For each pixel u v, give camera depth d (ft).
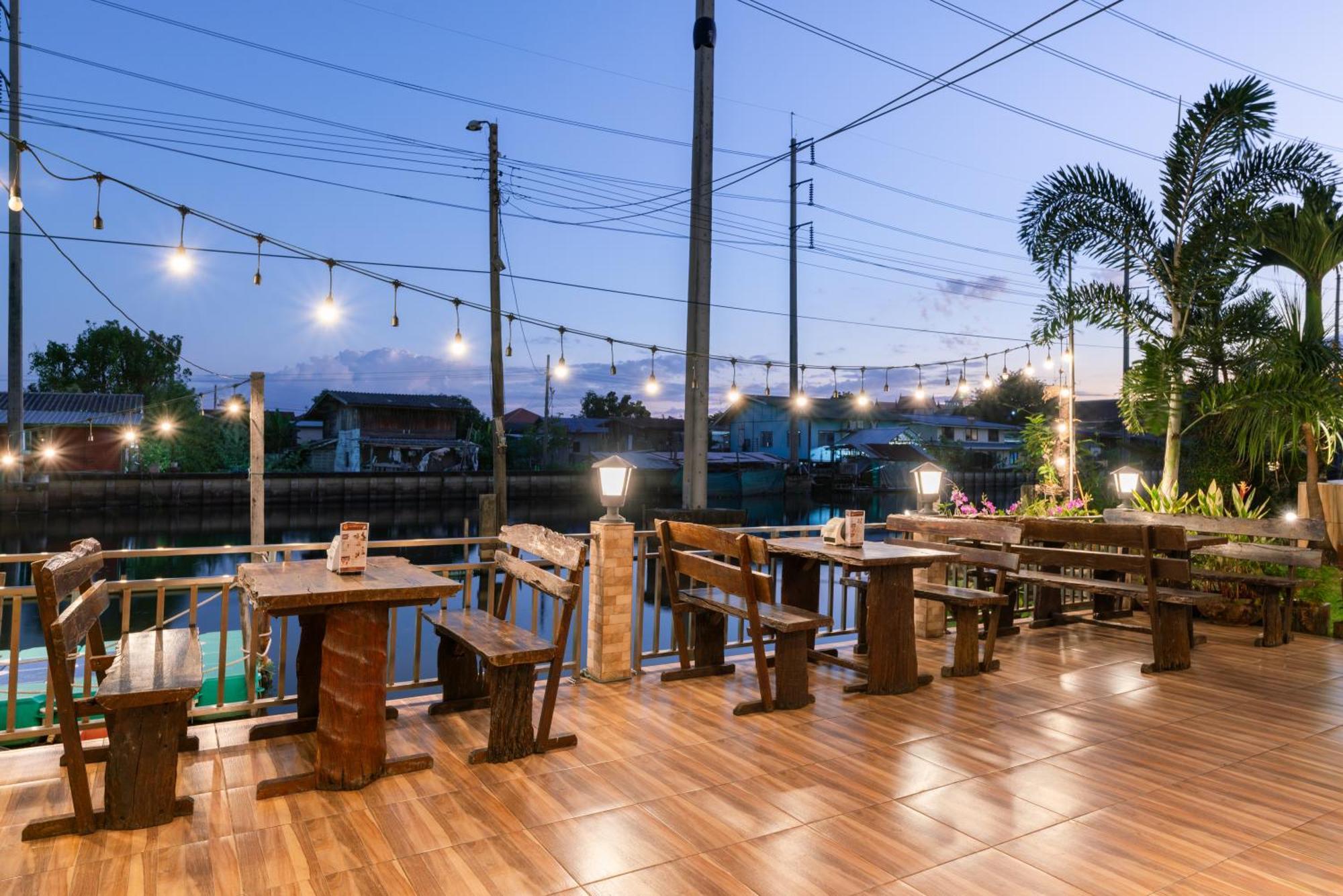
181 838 10.05
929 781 12.28
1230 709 16.22
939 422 174.19
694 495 50.60
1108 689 17.54
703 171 49.90
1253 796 11.89
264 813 10.78
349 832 10.28
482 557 59.00
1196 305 31.63
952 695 16.93
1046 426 46.85
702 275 50.34
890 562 16.63
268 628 26.73
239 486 106.32
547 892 8.94
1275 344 30.32
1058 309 33.09
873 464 154.92
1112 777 12.56
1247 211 30.35
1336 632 23.26
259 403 34.22
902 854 9.95
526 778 12.12
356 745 11.58
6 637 39.91
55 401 110.93
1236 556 23.26
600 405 232.32
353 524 12.92
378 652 11.86
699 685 17.19
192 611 13.93
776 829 10.58
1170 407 30.53
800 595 19.80
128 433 65.62
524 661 12.55
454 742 13.53
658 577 18.86
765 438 179.63
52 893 8.75
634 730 14.34
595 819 10.76
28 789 11.39
